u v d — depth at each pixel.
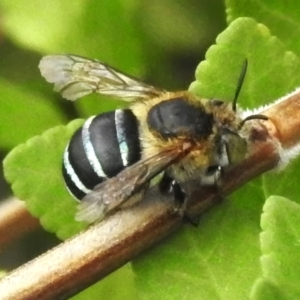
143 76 0.10
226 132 0.08
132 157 0.08
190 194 0.08
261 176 0.08
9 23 0.10
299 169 0.08
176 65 0.10
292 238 0.08
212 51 0.08
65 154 0.08
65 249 0.08
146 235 0.08
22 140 0.10
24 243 0.10
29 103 0.10
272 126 0.08
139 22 0.10
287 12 0.09
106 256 0.08
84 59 0.09
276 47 0.08
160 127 0.08
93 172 0.08
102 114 0.08
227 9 0.09
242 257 0.08
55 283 0.08
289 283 0.08
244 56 0.08
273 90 0.08
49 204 0.09
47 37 0.10
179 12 0.10
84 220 0.08
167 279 0.08
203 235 0.08
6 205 0.09
